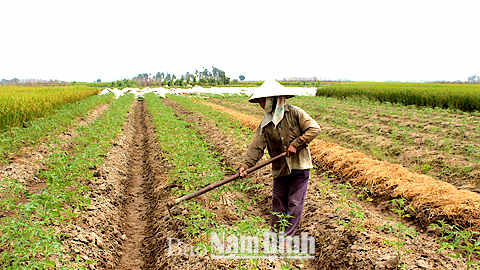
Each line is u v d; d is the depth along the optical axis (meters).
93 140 8.83
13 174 6.34
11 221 3.26
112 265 4.00
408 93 21.31
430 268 3.13
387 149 8.64
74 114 13.76
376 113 16.00
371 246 3.66
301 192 4.02
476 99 17.03
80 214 4.59
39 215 3.57
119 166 7.86
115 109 16.70
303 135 3.75
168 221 4.83
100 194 5.60
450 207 4.34
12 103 11.44
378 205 5.23
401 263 3.26
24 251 3.01
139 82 94.19
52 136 9.11
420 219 4.51
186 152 6.84
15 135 7.90
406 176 5.62
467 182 6.36
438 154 7.62
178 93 38.50
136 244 4.68
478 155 7.08
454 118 14.14
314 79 99.50
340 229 4.12
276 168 4.04
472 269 3.11
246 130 10.88
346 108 18.77
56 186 4.32
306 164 3.95
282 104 3.82
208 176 5.30
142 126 15.47
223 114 14.35
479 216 4.05
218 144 9.80
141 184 7.32
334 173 6.71
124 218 5.45
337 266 3.66
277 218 4.17
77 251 3.76
